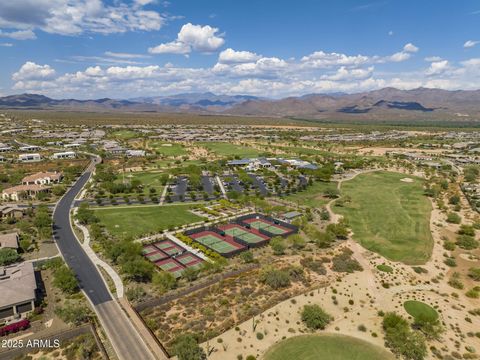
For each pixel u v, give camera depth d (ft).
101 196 638.53
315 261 369.50
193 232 467.52
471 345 249.55
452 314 285.64
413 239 442.91
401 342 239.91
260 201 574.97
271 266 343.67
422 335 255.70
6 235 413.59
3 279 305.53
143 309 284.20
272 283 315.58
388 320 260.01
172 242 433.89
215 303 291.79
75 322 264.11
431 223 505.25
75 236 447.01
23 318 272.51
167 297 296.10
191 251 403.95
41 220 465.88
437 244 428.15
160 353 231.30
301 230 476.95
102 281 332.39
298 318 274.36
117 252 367.04
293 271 339.57
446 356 236.43
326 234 418.92
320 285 320.91
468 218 522.06
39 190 640.17
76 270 354.54
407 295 311.88
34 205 584.81
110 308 286.66
